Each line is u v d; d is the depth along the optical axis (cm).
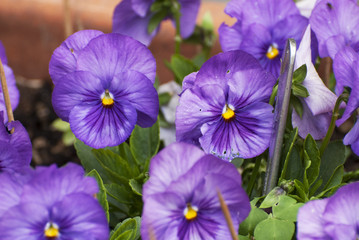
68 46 36
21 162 34
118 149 42
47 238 30
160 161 30
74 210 29
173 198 30
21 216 29
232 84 34
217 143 35
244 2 41
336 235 30
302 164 39
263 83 34
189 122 34
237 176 30
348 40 39
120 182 41
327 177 40
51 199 29
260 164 41
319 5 38
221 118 35
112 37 34
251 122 35
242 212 31
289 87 33
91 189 30
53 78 36
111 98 35
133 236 34
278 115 34
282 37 41
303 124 37
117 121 35
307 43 36
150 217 30
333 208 30
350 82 35
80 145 42
